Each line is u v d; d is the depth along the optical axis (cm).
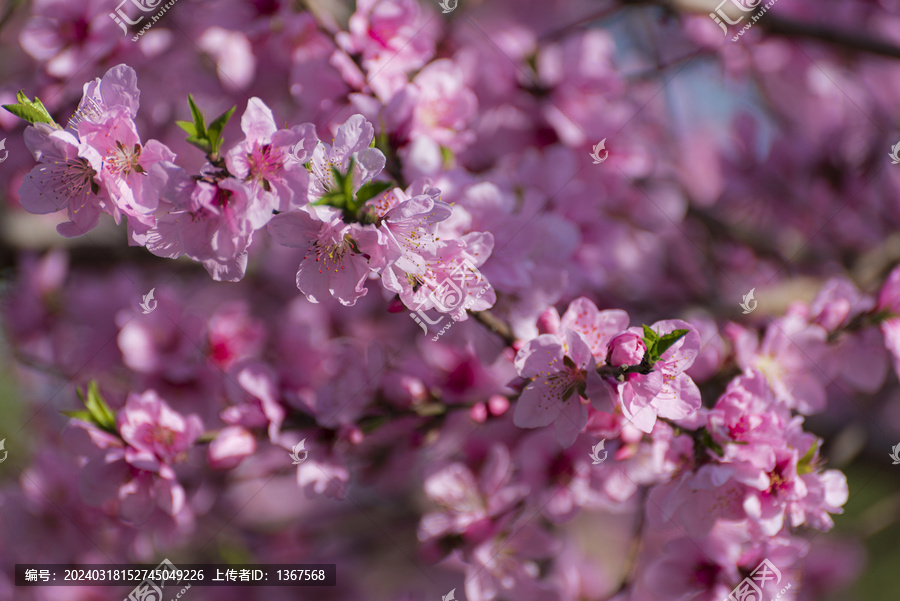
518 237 74
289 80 81
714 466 70
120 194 67
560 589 78
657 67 93
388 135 75
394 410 77
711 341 76
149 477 75
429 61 82
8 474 87
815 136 101
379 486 82
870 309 76
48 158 68
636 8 88
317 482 76
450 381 78
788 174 99
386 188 66
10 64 87
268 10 80
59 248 88
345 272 67
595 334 70
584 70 83
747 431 70
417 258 68
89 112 68
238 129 81
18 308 88
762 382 71
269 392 76
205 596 85
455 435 80
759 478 70
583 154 83
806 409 75
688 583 74
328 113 77
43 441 87
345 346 81
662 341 67
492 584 77
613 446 74
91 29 80
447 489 77
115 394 83
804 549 76
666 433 71
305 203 66
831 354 76
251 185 67
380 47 78
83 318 87
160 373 81
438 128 77
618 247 87
